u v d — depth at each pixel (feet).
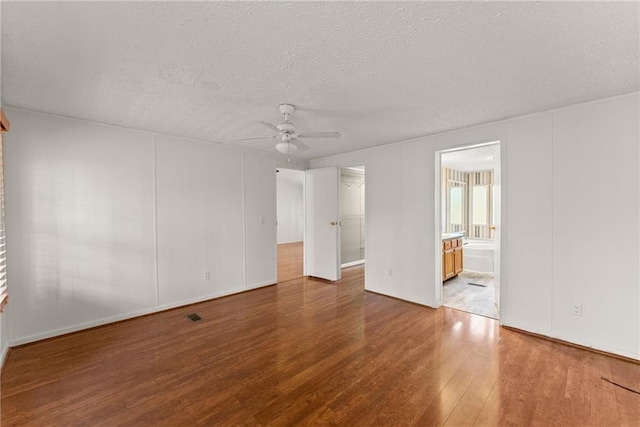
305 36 5.24
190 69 6.48
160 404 6.31
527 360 8.04
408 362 7.98
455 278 17.26
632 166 7.98
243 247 14.92
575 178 8.84
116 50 5.69
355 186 21.77
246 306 12.70
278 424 5.72
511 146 10.02
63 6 4.36
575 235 8.88
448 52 5.80
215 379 7.23
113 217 10.85
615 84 7.37
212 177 13.70
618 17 4.68
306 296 14.12
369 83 7.22
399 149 13.39
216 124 10.73
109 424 5.73
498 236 11.58
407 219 13.17
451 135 11.57
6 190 8.74
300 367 7.76
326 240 17.31
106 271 10.69
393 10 4.52
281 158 16.93
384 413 6.01
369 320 11.03
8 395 6.60
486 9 4.50
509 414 5.96
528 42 5.45
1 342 7.97
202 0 4.26
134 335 9.78
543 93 7.91
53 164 9.57
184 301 12.80
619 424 5.67
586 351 8.54
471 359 8.11
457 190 21.65
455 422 5.74
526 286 9.82
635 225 7.98
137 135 11.42
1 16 4.57
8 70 6.47
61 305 9.75
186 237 12.86
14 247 8.89
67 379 7.22
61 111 9.23
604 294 8.44
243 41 5.40
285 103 8.55
